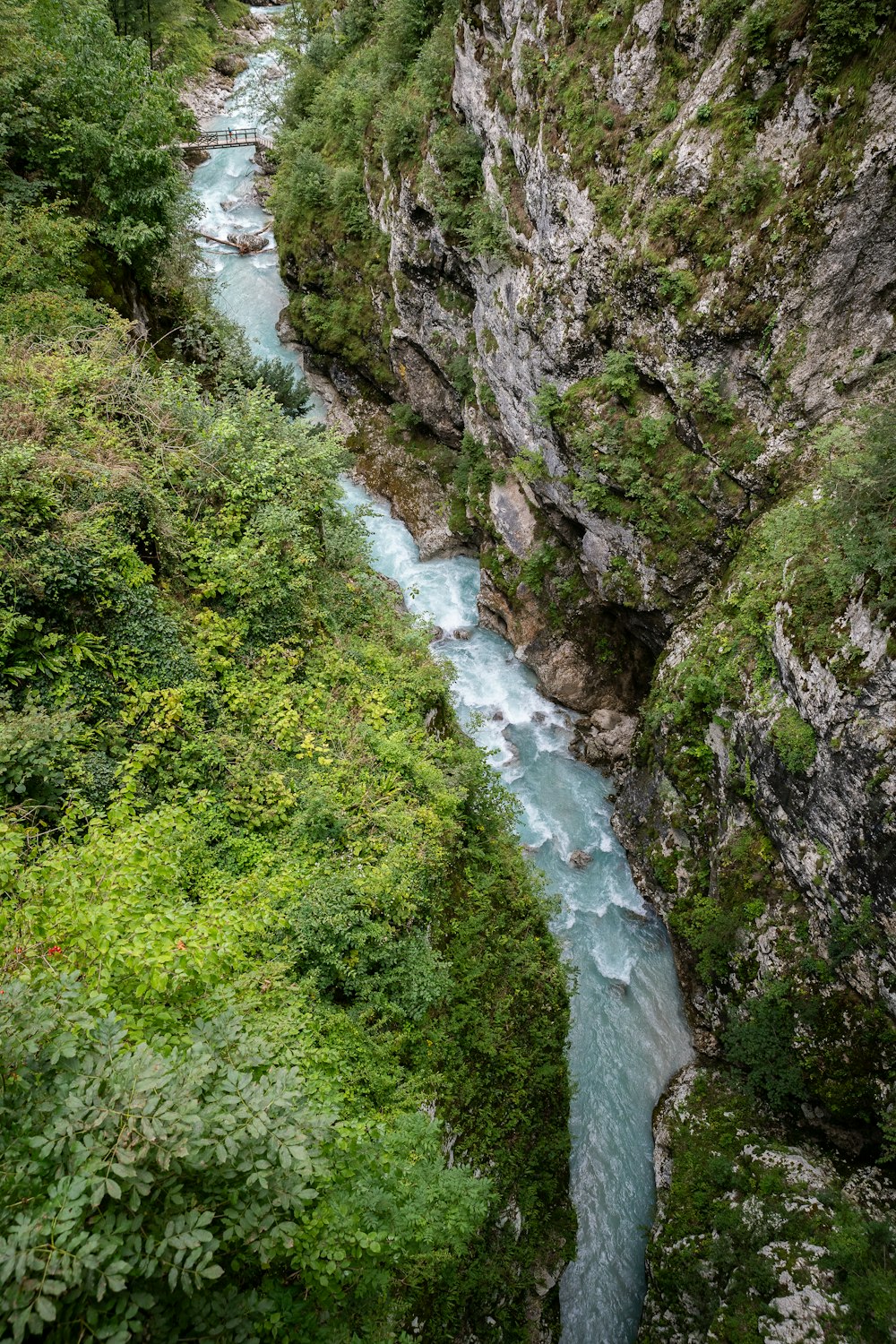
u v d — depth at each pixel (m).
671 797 17.41
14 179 17.16
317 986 9.95
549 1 17.42
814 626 13.09
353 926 10.31
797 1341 11.16
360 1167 6.66
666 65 15.81
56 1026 5.00
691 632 17.55
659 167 15.99
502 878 14.38
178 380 15.48
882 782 11.51
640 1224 14.13
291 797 11.35
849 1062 12.78
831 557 12.76
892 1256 11.59
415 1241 6.89
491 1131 11.84
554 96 17.61
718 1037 15.49
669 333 16.45
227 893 9.98
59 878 6.97
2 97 17.03
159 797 10.73
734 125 14.52
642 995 16.66
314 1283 5.78
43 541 10.19
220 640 12.41
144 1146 4.26
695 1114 14.71
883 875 11.79
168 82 19.53
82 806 9.38
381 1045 10.02
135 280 20.66
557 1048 14.04
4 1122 4.61
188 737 11.38
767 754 14.18
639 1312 13.37
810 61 13.39
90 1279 4.01
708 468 16.98
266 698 12.48
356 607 15.92
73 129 17.67
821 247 14.04
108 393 12.94
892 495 11.52
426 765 13.18
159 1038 5.50
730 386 16.19
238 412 15.09
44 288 15.93
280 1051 7.48
